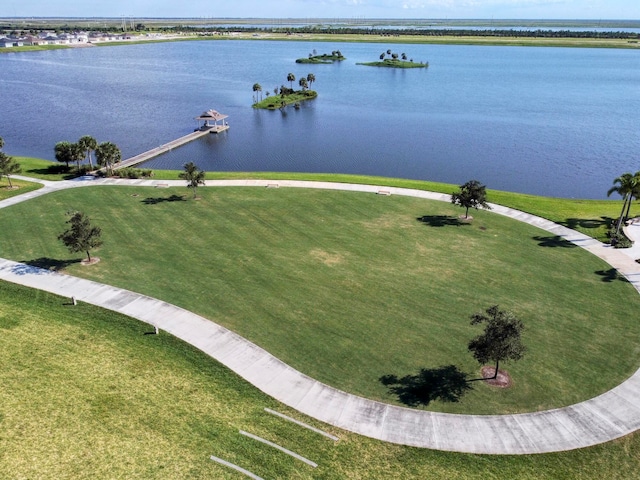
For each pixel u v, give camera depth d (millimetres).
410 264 37062
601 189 61875
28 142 81625
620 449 21156
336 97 128875
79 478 18766
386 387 24797
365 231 42844
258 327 29281
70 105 113250
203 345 27484
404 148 80062
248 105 117812
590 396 24266
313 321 29969
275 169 68062
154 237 41031
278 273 35469
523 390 24672
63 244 39531
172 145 78688
